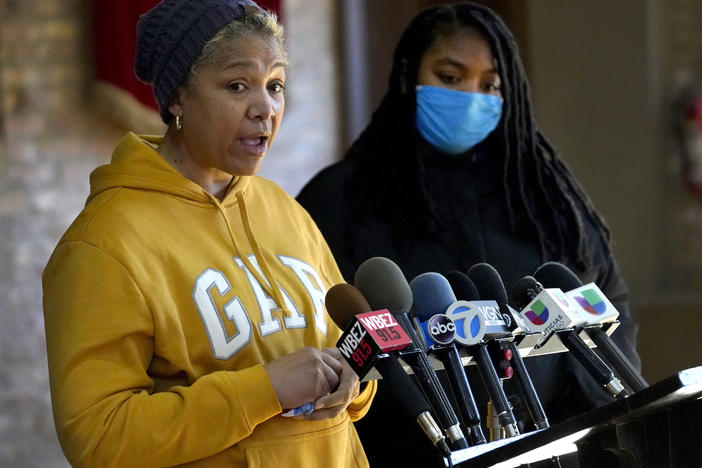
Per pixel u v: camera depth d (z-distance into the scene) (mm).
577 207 3980
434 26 3820
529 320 2771
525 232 3832
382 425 3482
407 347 2551
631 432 2328
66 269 2494
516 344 2814
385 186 3752
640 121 8773
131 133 2736
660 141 8906
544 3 8781
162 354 2525
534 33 8797
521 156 3865
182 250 2605
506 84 3809
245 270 2697
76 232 2533
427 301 2727
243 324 2609
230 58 2574
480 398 3502
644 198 8820
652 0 8750
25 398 6559
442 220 3762
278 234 2871
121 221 2543
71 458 2420
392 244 3684
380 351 2410
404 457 3471
